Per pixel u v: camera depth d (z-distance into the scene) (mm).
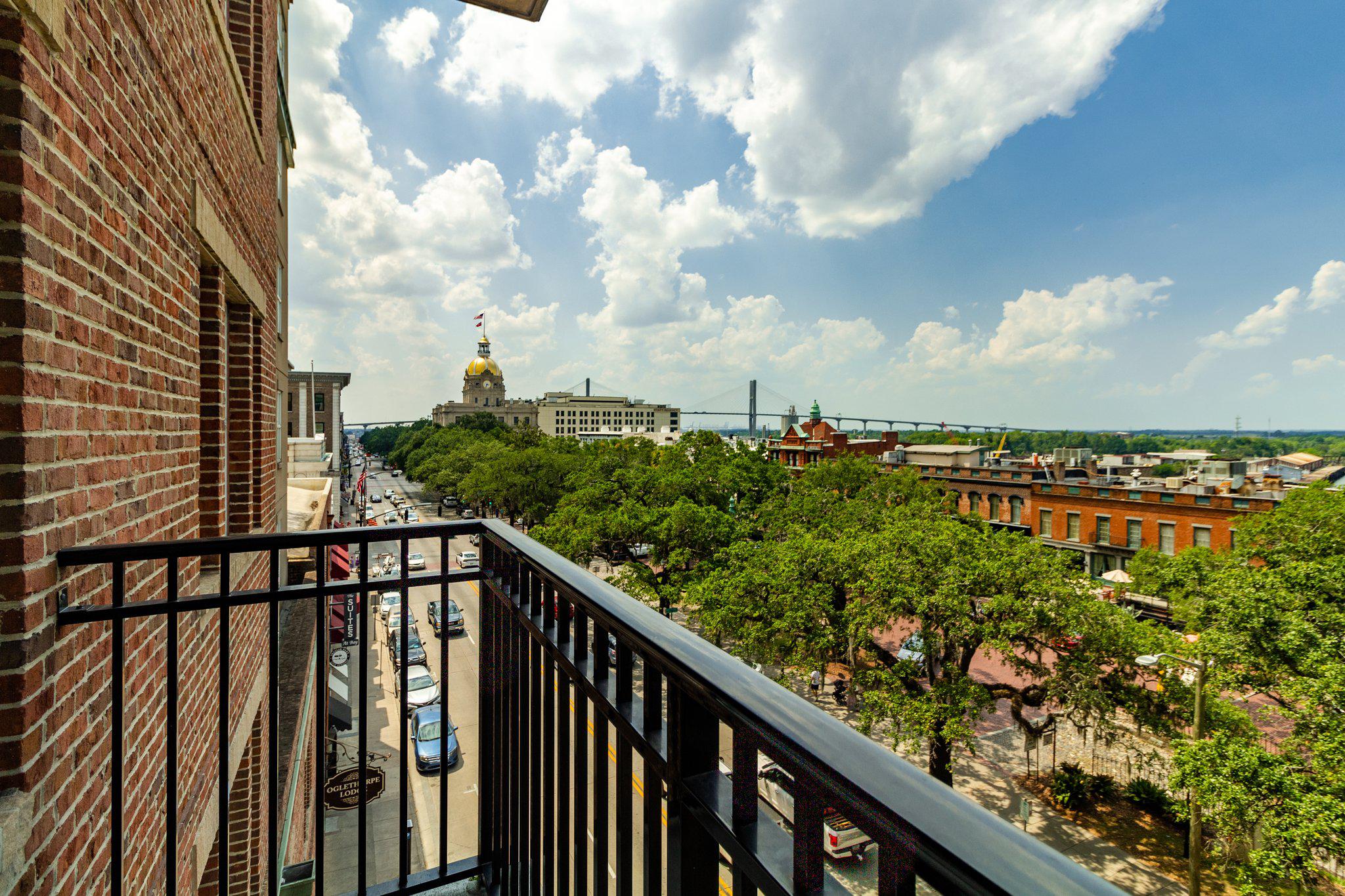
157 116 3082
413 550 45375
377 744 18734
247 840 5871
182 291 3568
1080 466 40656
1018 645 15164
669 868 1074
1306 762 10812
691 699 1058
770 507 33594
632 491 42625
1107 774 16359
